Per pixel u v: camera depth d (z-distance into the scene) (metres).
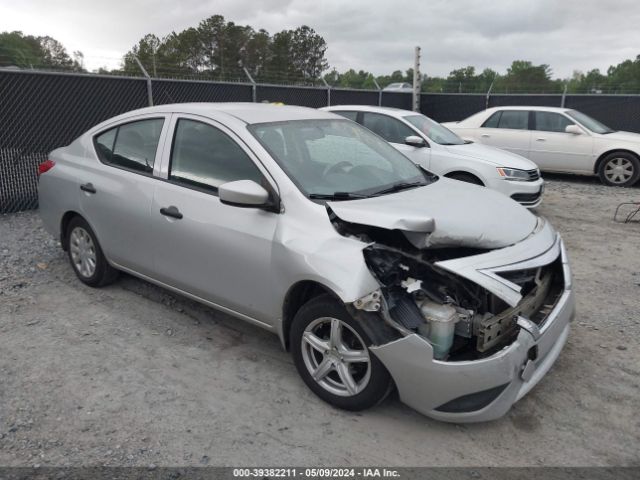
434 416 2.99
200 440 3.04
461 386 2.85
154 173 4.19
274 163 3.56
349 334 3.19
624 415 3.31
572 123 11.28
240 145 3.73
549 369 3.60
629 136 11.04
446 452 2.98
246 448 2.98
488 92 16.94
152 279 4.38
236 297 3.69
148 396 3.43
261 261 3.44
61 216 5.04
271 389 3.54
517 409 3.36
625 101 15.20
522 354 2.93
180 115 4.18
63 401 3.36
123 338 4.17
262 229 3.45
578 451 3.00
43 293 4.98
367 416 3.27
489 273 2.94
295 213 3.36
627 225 7.88
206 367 3.79
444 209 3.45
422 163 8.29
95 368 3.74
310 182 3.56
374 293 2.94
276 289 3.39
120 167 4.49
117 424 3.16
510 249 3.19
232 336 4.25
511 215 3.62
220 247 3.66
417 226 3.05
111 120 4.78
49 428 3.11
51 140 8.34
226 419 3.23
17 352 3.93
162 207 4.02
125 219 4.33
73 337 4.17
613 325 4.50
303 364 3.39
